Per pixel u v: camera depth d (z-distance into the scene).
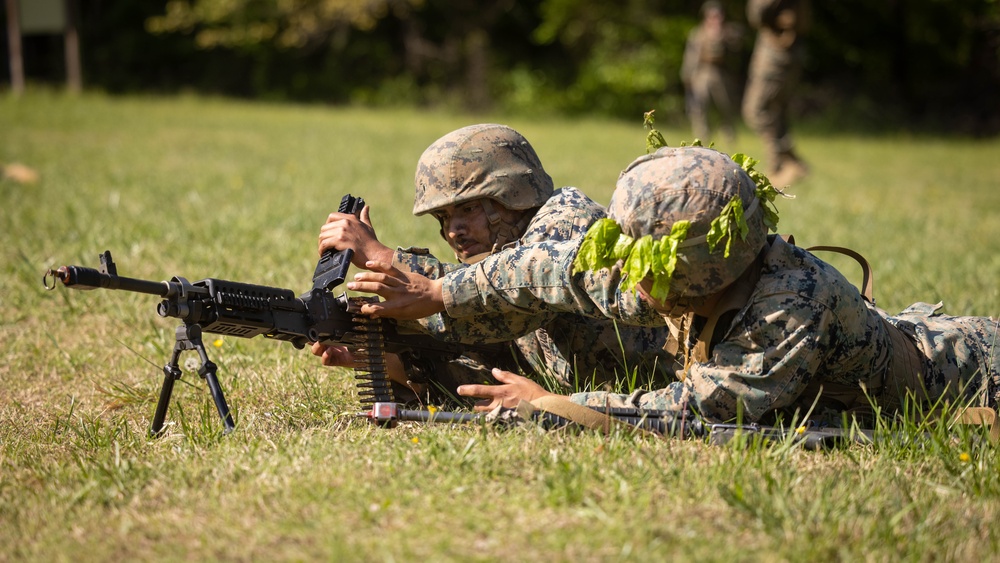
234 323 3.99
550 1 31.98
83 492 3.54
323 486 3.49
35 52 33.12
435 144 4.62
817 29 31.91
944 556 3.07
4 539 3.24
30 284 6.76
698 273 3.66
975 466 3.69
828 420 4.16
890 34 32.31
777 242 3.88
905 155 22.61
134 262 7.45
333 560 2.95
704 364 3.92
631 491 3.42
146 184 11.84
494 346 4.72
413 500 3.38
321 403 4.69
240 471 3.68
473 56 32.41
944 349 4.23
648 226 3.60
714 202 3.59
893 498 3.41
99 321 6.25
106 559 3.06
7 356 5.61
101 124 20.03
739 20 31.22
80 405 4.95
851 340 3.92
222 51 33.88
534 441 3.85
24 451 4.16
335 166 14.59
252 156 15.64
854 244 9.59
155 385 5.14
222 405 4.05
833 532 3.17
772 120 15.50
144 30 33.50
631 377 4.62
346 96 33.19
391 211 10.27
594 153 18.70
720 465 3.60
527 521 3.22
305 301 4.23
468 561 2.95
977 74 32.12
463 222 4.60
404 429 4.23
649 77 30.83
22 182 11.54
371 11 31.78
